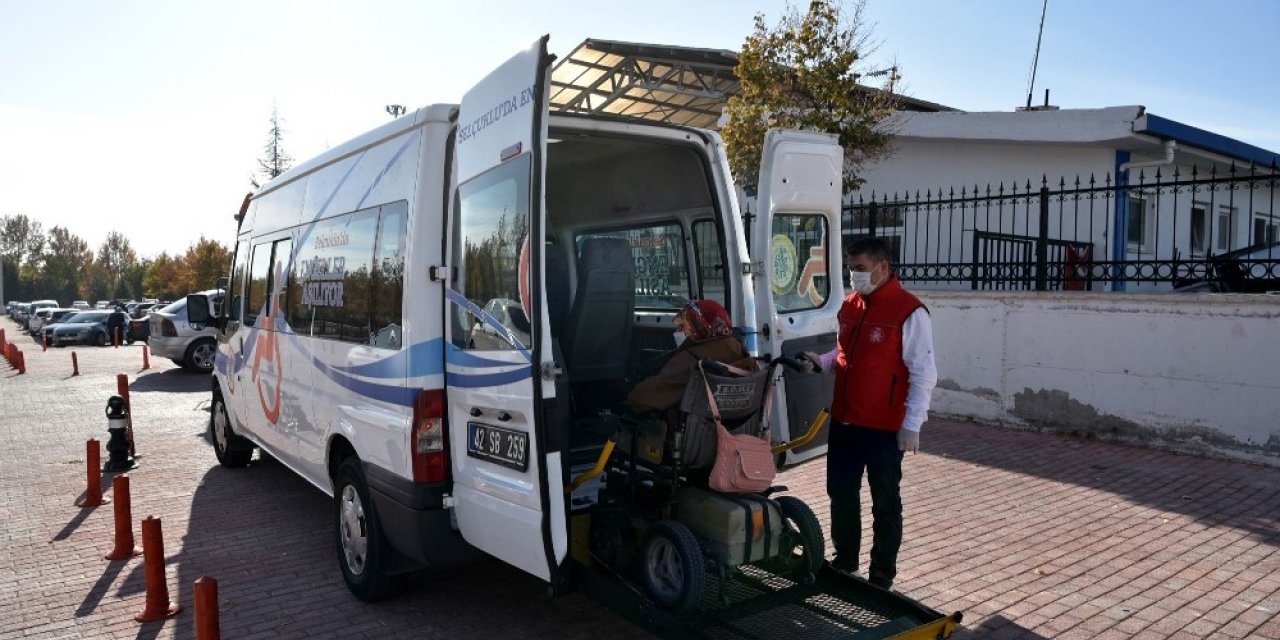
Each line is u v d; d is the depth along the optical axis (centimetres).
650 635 457
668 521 380
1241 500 687
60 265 9625
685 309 427
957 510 670
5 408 1270
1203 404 823
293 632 462
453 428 424
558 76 1541
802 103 1177
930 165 1379
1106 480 750
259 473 820
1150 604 490
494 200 389
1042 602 494
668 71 1521
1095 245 1262
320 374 547
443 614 484
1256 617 472
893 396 456
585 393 496
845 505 486
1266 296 778
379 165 496
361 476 486
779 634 372
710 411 394
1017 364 965
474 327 405
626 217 597
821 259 599
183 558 580
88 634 461
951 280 1032
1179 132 1202
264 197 716
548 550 359
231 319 777
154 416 1178
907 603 389
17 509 702
